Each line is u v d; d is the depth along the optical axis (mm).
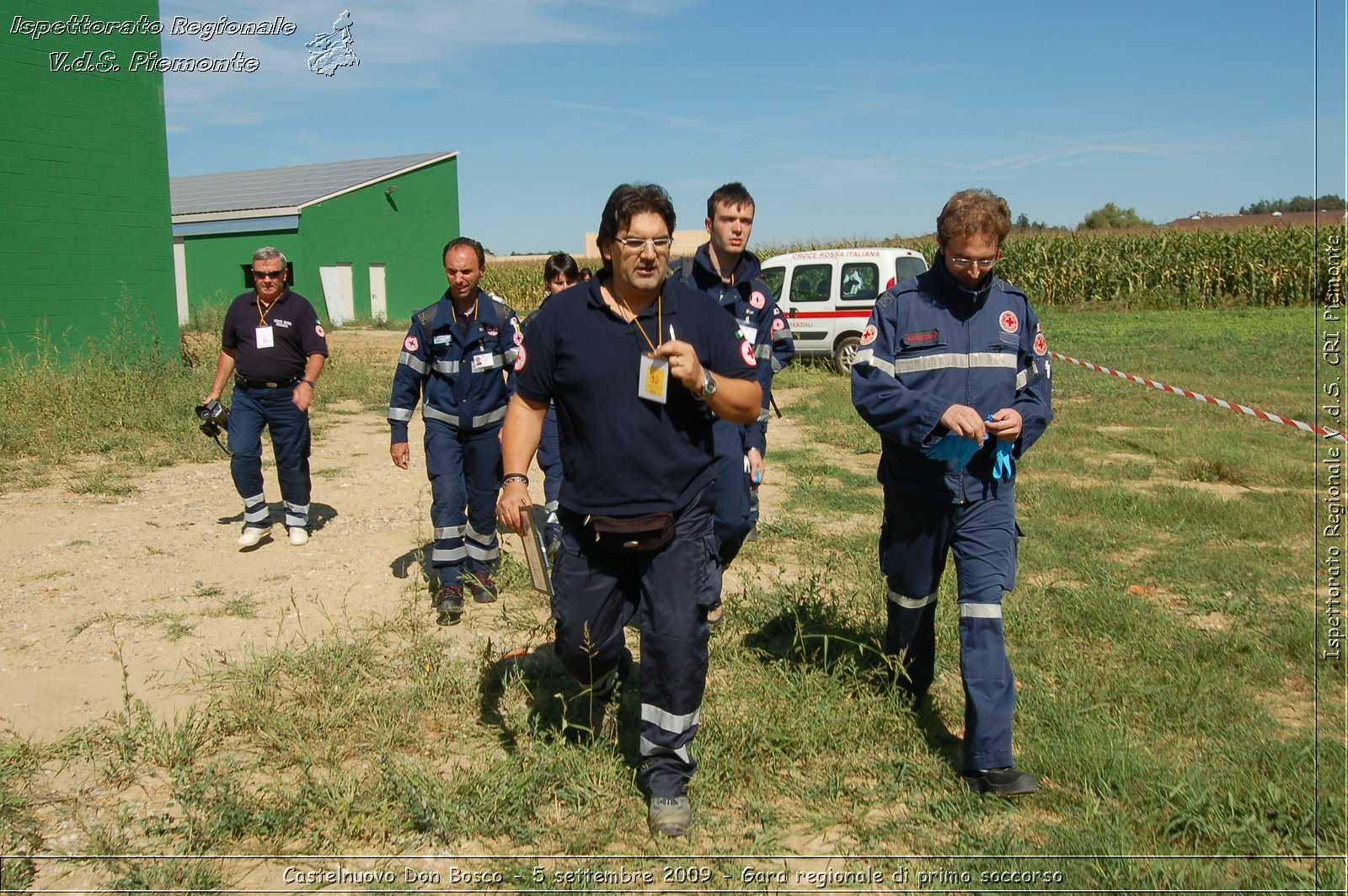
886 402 3342
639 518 3074
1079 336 18969
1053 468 8227
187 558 5941
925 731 3652
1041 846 2924
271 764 3457
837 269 15203
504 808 3119
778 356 4828
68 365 11945
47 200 12281
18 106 11906
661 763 3105
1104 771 3271
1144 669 4141
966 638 3312
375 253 30594
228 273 28969
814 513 7016
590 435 3098
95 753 3529
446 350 5000
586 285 3172
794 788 3297
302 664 4156
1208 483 7844
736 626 4598
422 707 3865
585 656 3291
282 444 6148
